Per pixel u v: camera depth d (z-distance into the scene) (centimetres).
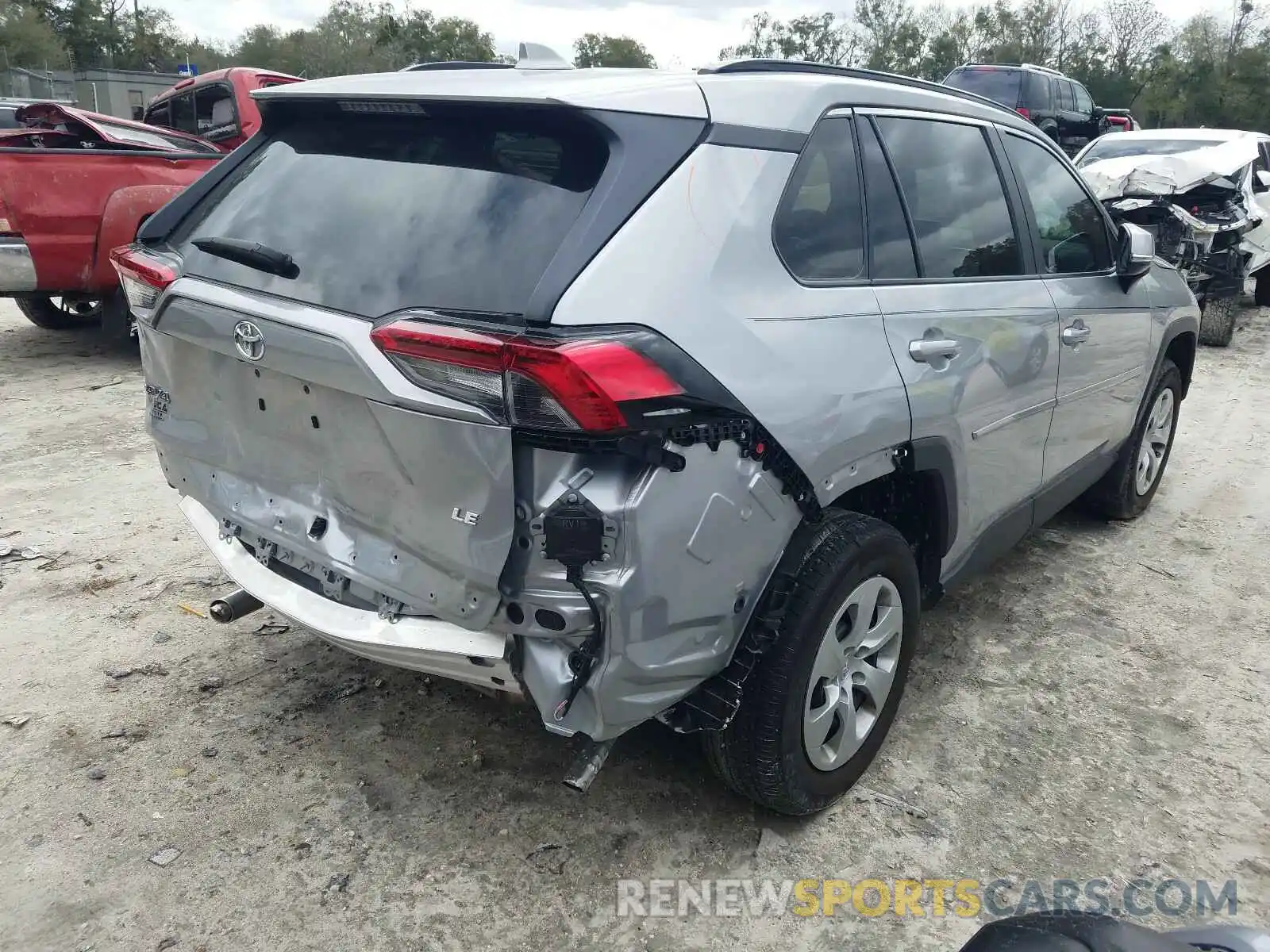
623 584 203
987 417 317
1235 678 360
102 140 782
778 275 243
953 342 295
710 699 237
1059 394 370
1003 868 264
